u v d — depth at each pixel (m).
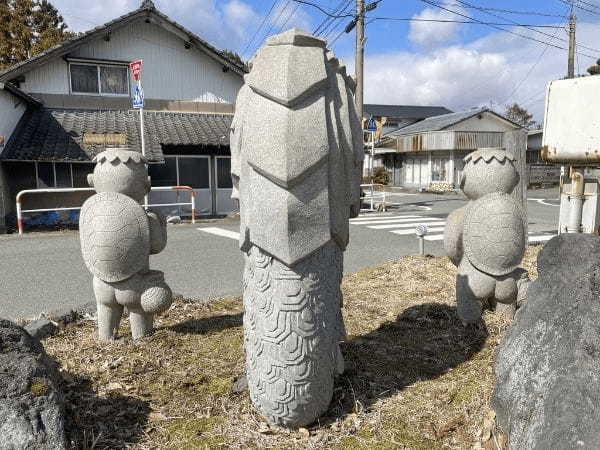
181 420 2.64
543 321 2.17
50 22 23.41
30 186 11.90
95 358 3.43
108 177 3.55
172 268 6.82
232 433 2.49
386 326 4.05
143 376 3.19
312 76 2.32
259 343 2.44
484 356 3.38
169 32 14.81
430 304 4.55
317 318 2.41
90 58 13.92
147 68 14.73
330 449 2.35
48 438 2.14
